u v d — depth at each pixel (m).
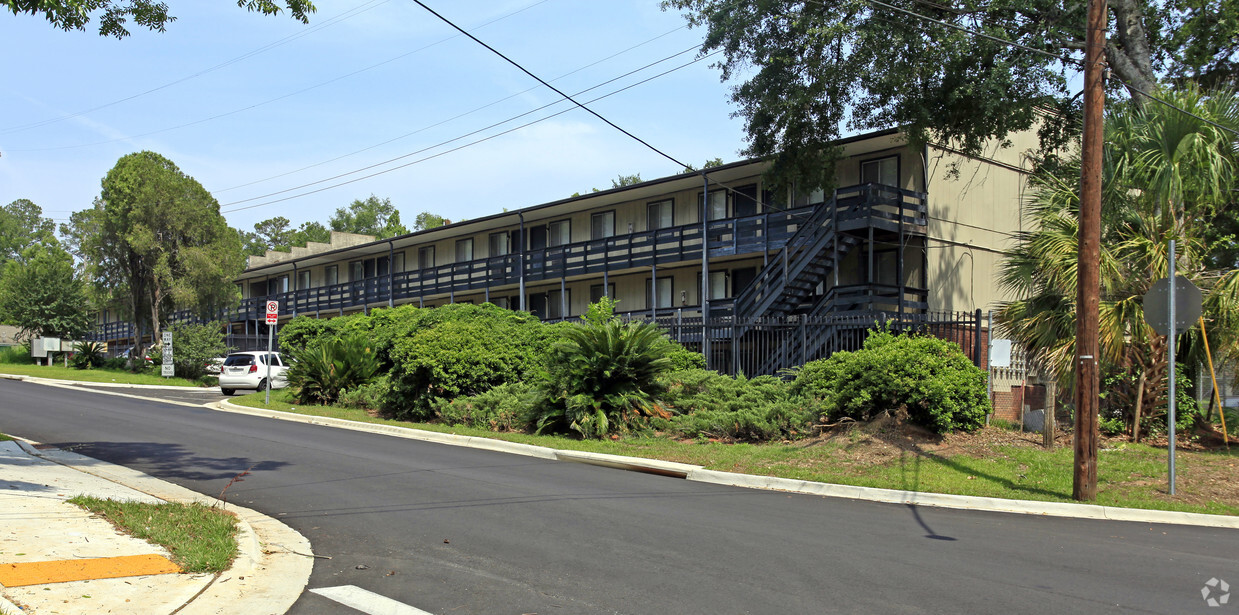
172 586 5.97
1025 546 7.77
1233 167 12.94
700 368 19.38
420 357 18.22
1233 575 6.77
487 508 9.26
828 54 20.55
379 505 9.39
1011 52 19.66
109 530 7.35
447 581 6.42
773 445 13.73
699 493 10.59
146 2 11.42
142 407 21.25
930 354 14.05
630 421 15.45
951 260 24.50
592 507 9.39
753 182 27.17
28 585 5.69
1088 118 10.27
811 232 23.08
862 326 16.88
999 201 26.62
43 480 9.80
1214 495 10.23
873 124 22.17
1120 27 19.05
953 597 6.00
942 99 20.36
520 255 33.81
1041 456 12.16
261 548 7.41
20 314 46.81
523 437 15.39
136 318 40.38
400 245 43.50
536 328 21.02
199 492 10.08
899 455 12.32
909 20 19.45
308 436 15.96
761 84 21.23
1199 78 22.48
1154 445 13.06
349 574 6.63
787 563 6.95
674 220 29.86
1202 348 13.24
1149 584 6.43
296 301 48.31
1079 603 5.89
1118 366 13.60
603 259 30.17
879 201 22.22
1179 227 13.32
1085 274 10.22
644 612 5.64
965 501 10.09
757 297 23.08
